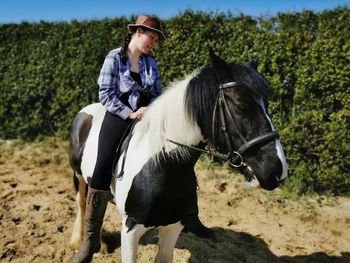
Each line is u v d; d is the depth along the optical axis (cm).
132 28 238
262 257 370
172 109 213
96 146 267
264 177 191
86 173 279
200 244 371
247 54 582
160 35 238
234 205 484
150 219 225
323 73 529
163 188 218
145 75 246
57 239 369
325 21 541
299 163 542
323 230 437
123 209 233
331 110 539
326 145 529
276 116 561
